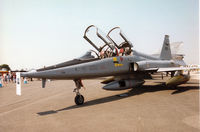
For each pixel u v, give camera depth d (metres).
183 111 4.75
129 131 3.35
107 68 7.23
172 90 8.84
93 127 3.67
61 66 5.87
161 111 4.81
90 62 6.69
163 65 10.66
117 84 7.79
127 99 6.84
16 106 6.42
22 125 4.01
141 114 4.56
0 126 3.99
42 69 5.46
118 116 4.45
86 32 8.02
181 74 8.96
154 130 3.36
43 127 3.81
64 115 4.81
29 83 19.52
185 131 3.27
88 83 16.70
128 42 9.14
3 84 19.48
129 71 8.52
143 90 9.29
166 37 13.64
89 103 6.43
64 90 11.23
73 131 3.48
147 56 10.54
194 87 9.83
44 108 5.87
